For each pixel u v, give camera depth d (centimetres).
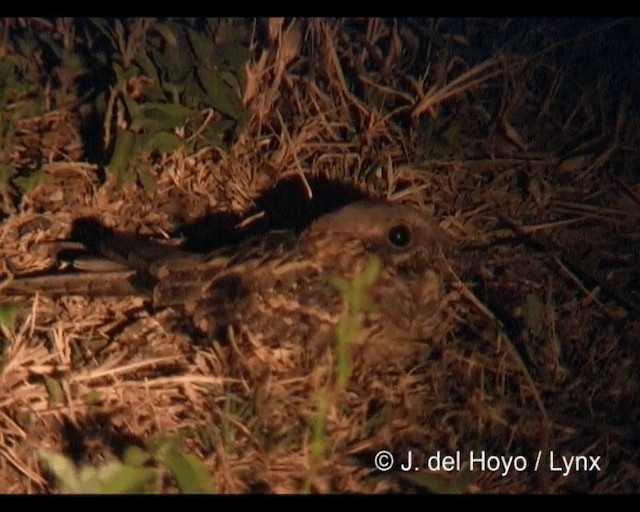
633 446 665
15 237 752
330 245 693
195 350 691
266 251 703
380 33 870
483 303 731
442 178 794
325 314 686
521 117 833
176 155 782
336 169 798
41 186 771
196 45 817
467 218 777
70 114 815
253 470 637
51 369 677
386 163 797
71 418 654
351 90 837
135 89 799
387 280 693
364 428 662
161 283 710
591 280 751
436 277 706
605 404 689
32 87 817
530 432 667
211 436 645
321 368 677
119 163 770
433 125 810
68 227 761
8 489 622
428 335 707
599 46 895
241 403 663
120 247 741
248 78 805
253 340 685
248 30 855
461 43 879
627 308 736
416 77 849
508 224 779
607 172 809
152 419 657
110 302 714
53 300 714
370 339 692
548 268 756
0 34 840
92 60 838
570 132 828
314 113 820
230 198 785
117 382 670
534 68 861
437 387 684
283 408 666
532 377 693
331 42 827
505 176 801
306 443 647
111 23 851
